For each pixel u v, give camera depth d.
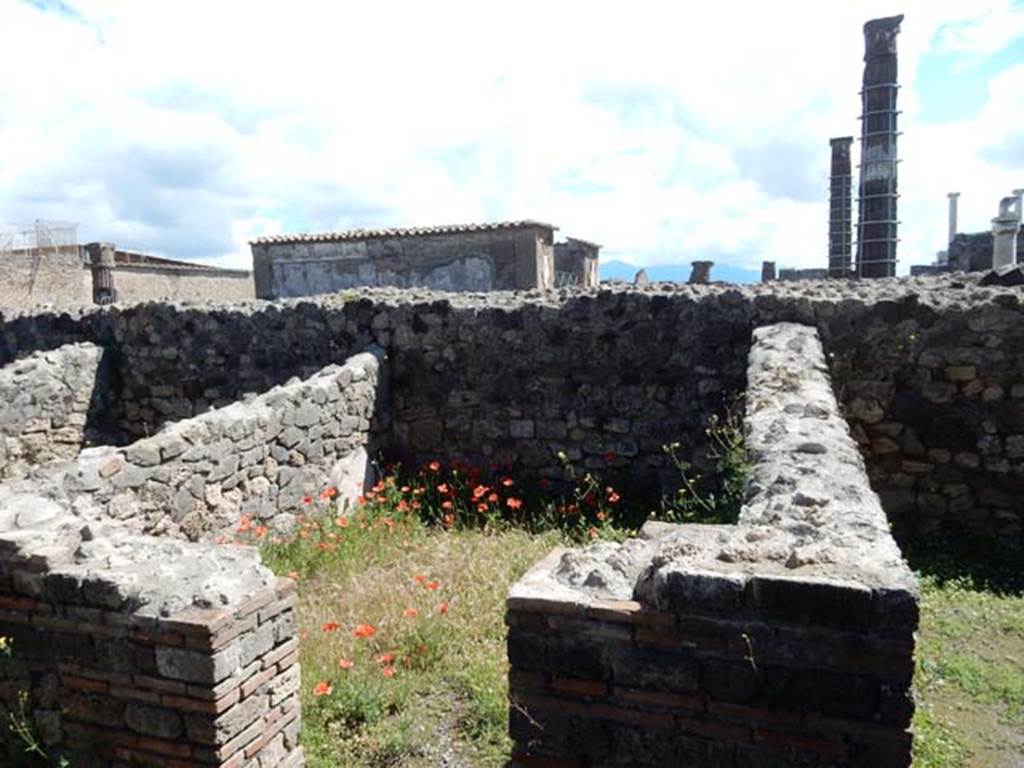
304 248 19.28
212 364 8.79
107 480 4.80
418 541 6.12
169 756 2.97
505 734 3.58
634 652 2.25
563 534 6.23
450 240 18.11
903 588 2.02
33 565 3.18
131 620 2.96
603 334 7.06
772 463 3.34
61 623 3.12
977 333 5.66
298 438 6.54
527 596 2.36
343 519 6.07
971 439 5.73
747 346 6.56
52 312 9.72
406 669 4.16
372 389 7.58
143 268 24.22
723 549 2.34
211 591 3.02
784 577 2.11
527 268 17.62
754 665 2.13
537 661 2.36
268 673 3.18
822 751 2.09
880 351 5.96
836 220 18.27
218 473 5.69
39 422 8.44
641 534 2.95
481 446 7.62
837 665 2.06
